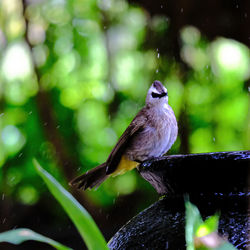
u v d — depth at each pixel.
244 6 10.81
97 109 13.78
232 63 13.00
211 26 11.41
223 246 2.42
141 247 3.06
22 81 13.73
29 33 13.12
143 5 11.92
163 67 12.59
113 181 12.92
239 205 3.10
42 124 13.11
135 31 13.23
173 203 3.34
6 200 13.03
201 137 13.16
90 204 12.57
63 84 13.73
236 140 13.14
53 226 12.74
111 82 13.60
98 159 13.40
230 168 3.15
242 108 13.16
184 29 11.72
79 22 13.69
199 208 3.18
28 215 12.96
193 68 12.63
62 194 2.35
